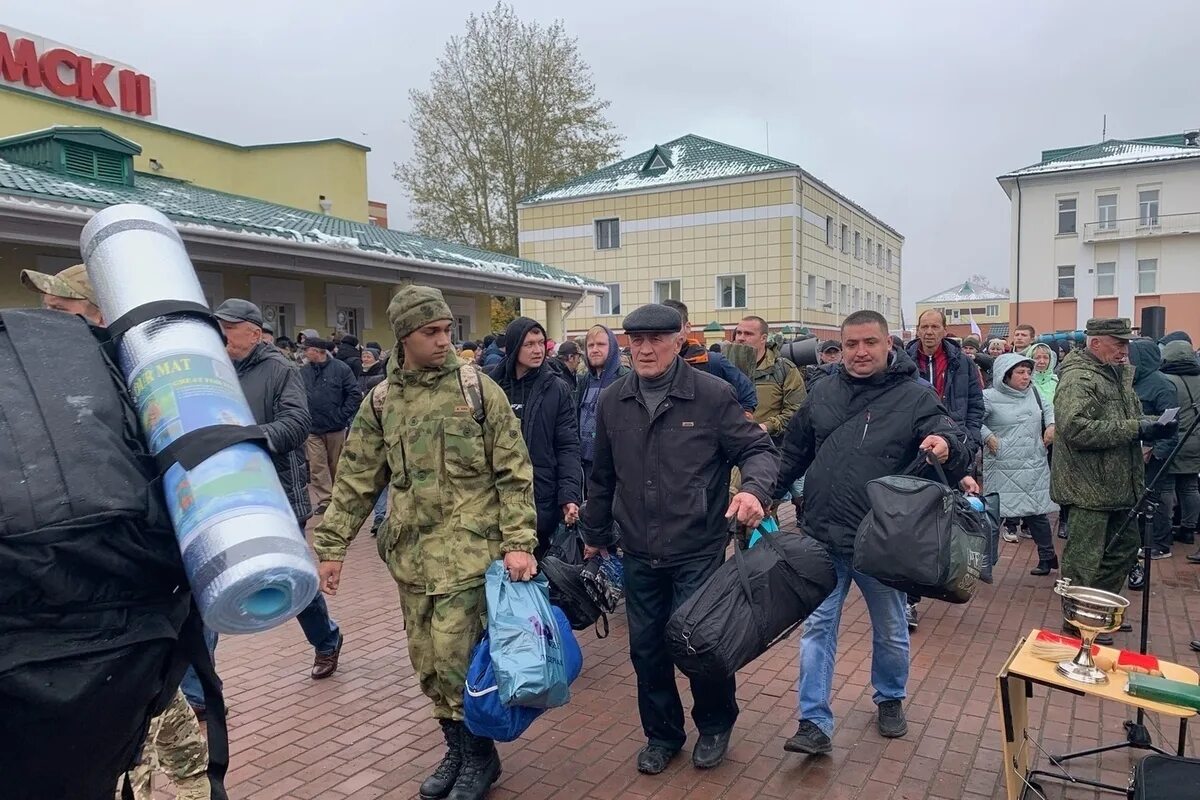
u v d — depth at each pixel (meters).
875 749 3.52
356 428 3.29
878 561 2.96
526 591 3.02
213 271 9.73
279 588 1.27
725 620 2.82
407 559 3.12
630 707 4.04
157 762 2.54
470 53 28.02
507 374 4.49
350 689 4.29
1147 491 3.70
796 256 24.75
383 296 12.80
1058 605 5.59
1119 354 4.70
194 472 1.26
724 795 3.18
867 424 3.39
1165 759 2.46
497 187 28.86
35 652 1.17
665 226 26.38
